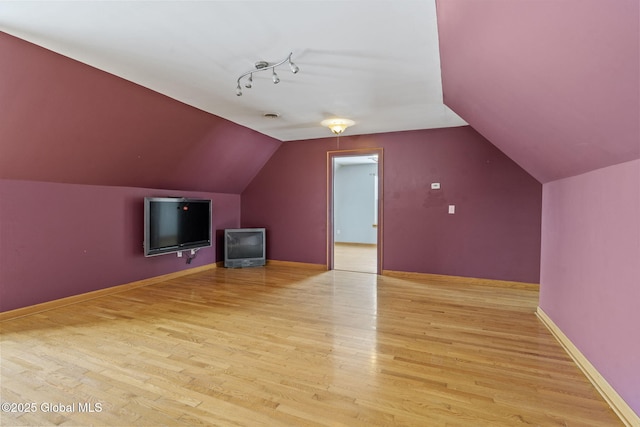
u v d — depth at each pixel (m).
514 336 2.80
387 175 5.08
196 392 1.96
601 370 2.01
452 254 4.72
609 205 1.96
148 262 4.52
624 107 1.32
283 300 3.79
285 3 1.83
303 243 5.71
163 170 4.38
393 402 1.88
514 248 4.38
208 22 2.02
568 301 2.57
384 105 3.72
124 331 2.85
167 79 2.96
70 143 3.16
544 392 1.98
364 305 3.62
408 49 2.38
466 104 3.09
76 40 2.25
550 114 1.90
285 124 4.59
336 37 2.21
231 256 5.58
